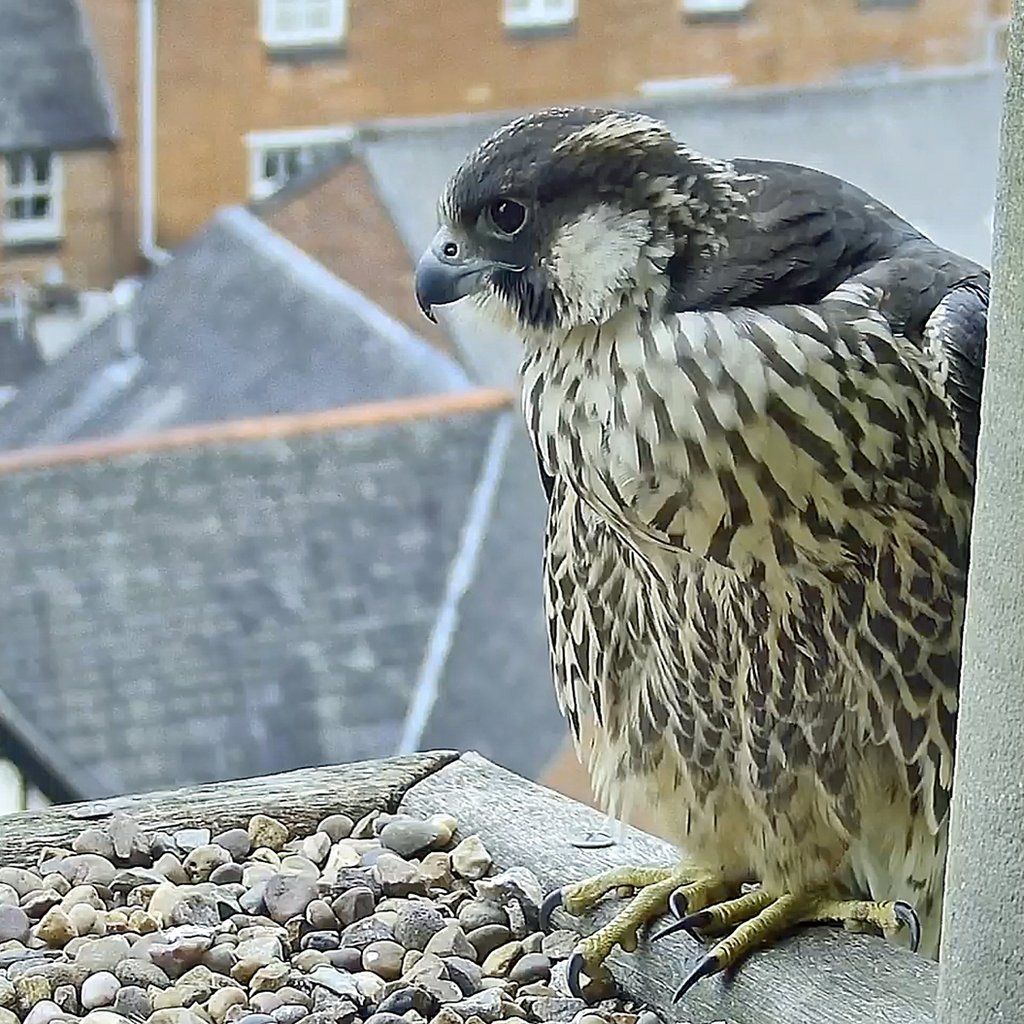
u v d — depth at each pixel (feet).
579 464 6.82
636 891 7.84
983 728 5.41
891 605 6.90
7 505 15.89
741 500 6.55
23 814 8.88
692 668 7.29
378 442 16.03
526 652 15.92
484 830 8.63
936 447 6.65
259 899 8.15
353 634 16.05
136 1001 7.24
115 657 15.87
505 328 6.99
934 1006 6.68
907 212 14.39
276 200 15.55
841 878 7.49
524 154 6.78
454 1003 7.29
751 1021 7.11
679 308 6.61
